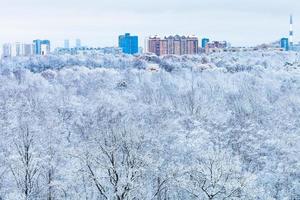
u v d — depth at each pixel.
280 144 59.31
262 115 82.31
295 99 97.19
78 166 41.84
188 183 42.69
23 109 79.75
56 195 45.94
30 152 43.41
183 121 72.31
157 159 44.16
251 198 43.09
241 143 59.03
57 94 107.88
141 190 39.97
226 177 42.25
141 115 76.88
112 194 39.72
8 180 46.16
